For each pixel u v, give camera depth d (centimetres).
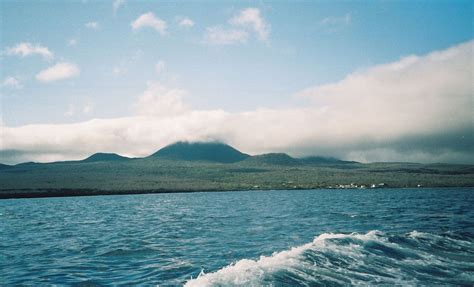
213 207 8700
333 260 1955
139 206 10062
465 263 2038
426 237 2711
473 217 5112
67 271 2216
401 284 1650
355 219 5053
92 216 6862
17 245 3369
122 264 2380
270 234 3638
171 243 3184
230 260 2417
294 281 1595
